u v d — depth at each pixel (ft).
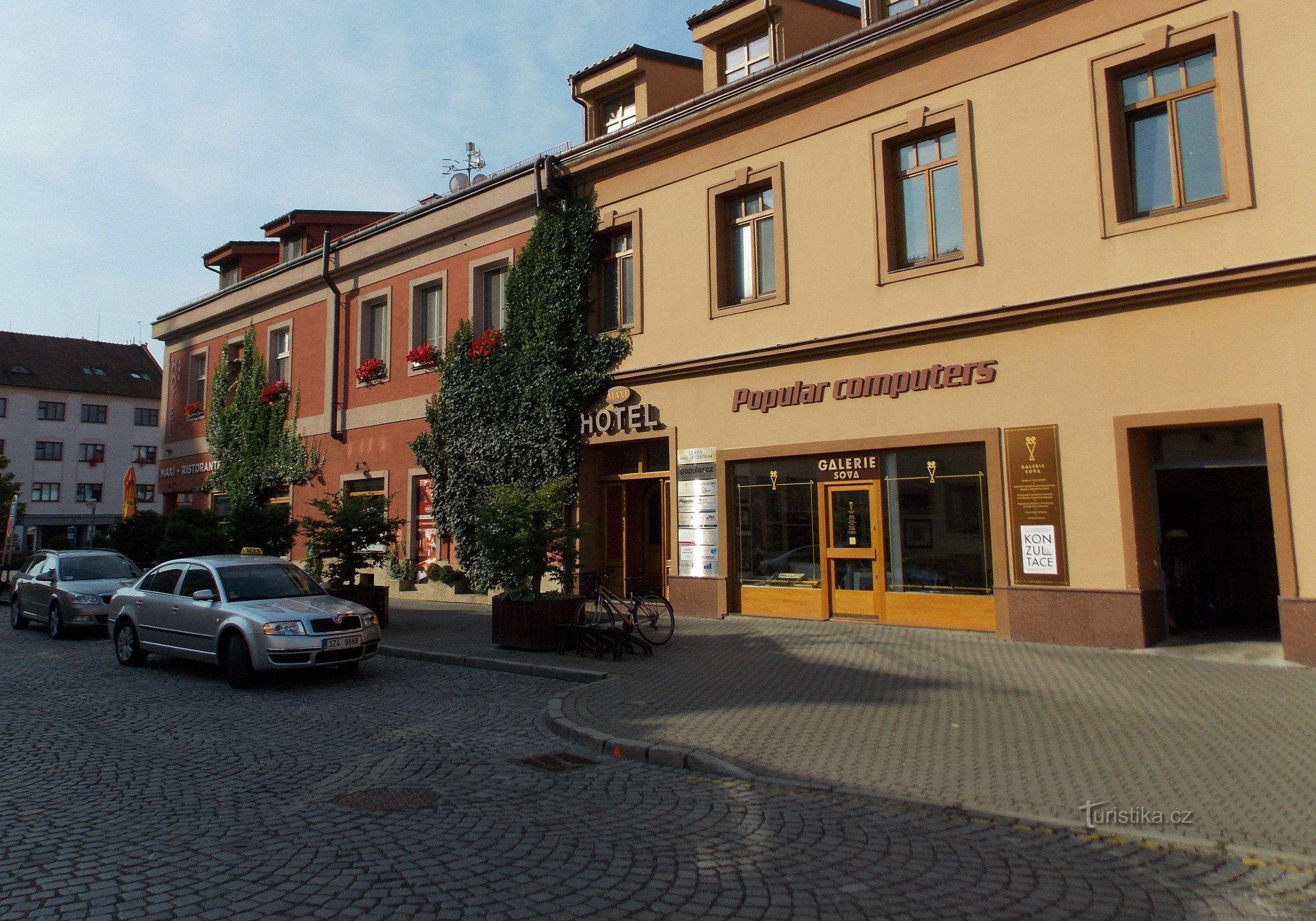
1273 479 33.60
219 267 100.73
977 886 15.26
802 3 59.06
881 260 44.86
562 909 14.35
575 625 40.09
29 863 16.52
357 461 74.69
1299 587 32.86
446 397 66.13
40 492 207.82
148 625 40.50
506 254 63.57
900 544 44.27
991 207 41.50
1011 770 21.53
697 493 51.75
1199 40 36.19
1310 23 33.91
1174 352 36.24
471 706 31.37
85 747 25.93
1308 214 33.53
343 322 77.56
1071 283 38.96
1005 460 40.42
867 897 14.83
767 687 31.86
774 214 49.37
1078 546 38.14
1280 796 19.10
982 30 42.09
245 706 31.91
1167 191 37.63
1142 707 27.04
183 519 66.74
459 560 65.00
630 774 22.76
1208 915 14.08
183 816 19.39
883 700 29.22
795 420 47.83
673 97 65.92
